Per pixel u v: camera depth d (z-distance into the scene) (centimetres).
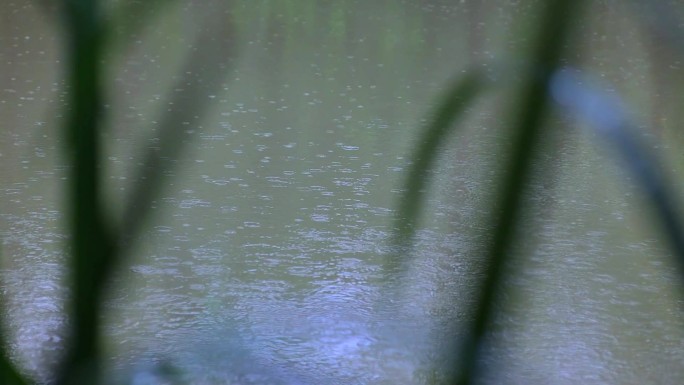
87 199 122
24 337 670
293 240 963
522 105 120
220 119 1466
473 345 121
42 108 1457
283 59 1969
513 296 124
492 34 2278
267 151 1304
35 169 1134
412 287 791
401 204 125
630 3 119
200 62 128
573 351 717
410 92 1725
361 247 949
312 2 2500
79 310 122
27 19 2211
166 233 954
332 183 1173
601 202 1098
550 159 120
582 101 119
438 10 2631
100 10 121
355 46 2158
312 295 813
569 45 120
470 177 1059
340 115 1539
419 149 124
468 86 122
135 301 760
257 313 758
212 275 846
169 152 124
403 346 680
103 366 122
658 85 123
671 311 795
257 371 133
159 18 121
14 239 910
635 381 674
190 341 655
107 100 121
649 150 119
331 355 675
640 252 945
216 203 1063
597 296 830
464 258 121
